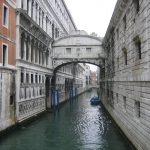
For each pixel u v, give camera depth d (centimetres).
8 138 1716
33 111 2448
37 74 2620
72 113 3123
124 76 1766
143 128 1217
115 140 1712
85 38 3391
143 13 1212
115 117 2244
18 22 1967
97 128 2134
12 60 1880
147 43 1146
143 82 1220
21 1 2095
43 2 2841
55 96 3269
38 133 1902
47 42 3120
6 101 1748
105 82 3384
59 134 1892
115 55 2277
